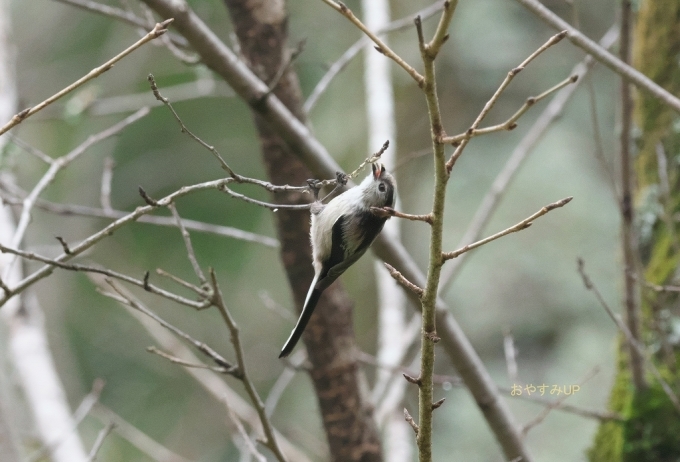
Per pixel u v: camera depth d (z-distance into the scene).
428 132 17.31
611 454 7.79
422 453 3.79
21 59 16.17
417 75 3.33
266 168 7.65
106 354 15.33
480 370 6.83
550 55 17.73
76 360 14.90
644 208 8.05
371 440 7.78
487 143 17.39
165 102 4.27
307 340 7.70
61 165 6.60
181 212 15.59
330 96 16.41
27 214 5.94
